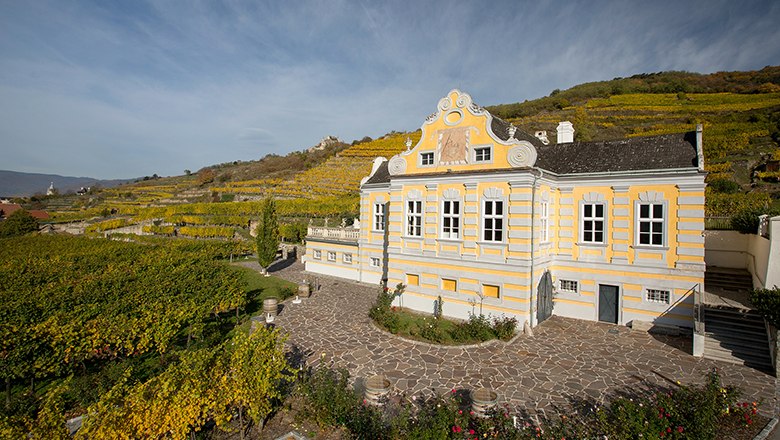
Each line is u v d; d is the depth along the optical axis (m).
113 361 15.34
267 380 10.46
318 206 64.75
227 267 24.19
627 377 14.71
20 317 14.59
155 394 9.12
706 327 18.19
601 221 21.81
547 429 10.17
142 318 15.74
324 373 12.76
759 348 16.31
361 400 11.90
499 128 22.73
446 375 14.91
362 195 32.88
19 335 13.13
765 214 22.31
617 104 93.88
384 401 12.61
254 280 33.12
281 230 53.12
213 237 60.22
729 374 14.87
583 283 22.16
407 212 24.22
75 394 13.19
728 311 18.64
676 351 17.27
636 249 20.61
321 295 28.17
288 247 47.12
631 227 20.78
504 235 20.36
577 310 22.36
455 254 22.03
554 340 18.72
